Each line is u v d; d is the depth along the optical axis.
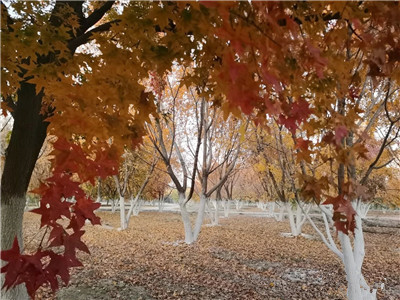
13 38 2.07
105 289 6.61
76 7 3.31
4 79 2.24
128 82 1.88
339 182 2.80
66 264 1.46
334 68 1.70
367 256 11.13
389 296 6.85
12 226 3.81
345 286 7.53
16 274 1.35
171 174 12.05
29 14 2.33
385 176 13.55
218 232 16.33
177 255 10.32
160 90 7.51
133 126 2.09
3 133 8.39
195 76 2.44
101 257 9.65
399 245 13.84
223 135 12.67
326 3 1.38
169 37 1.91
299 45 1.24
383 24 1.40
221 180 12.43
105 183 26.92
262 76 1.10
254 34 1.07
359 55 2.15
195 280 7.67
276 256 10.73
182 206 12.34
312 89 1.88
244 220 24.41
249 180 26.06
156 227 18.02
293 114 1.54
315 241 14.11
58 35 2.19
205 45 1.92
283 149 6.29
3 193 3.82
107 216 24.70
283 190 15.46
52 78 2.05
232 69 0.97
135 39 1.96
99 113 1.79
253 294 6.83
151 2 1.90
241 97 1.01
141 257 9.88
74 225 1.55
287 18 1.13
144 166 18.59
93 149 1.89
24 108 3.77
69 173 1.70
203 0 0.96
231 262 9.66
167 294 6.60
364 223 23.42
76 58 2.21
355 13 1.37
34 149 4.01
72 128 1.79
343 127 1.64
